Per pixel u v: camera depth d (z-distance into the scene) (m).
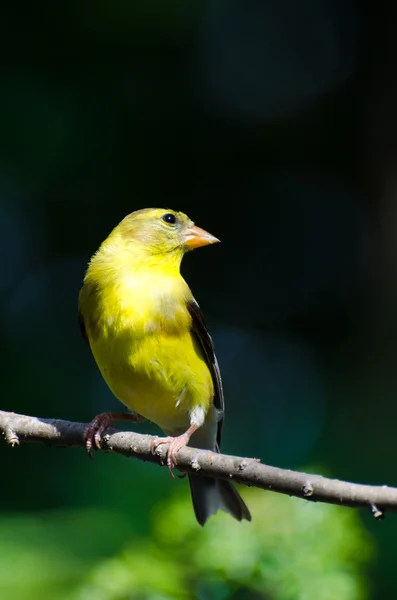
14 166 13.91
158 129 14.91
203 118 15.30
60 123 14.09
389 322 14.92
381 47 15.80
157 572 7.13
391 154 15.65
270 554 7.12
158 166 14.90
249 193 15.58
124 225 7.84
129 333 7.15
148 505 10.12
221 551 7.13
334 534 7.20
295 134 15.88
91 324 7.36
